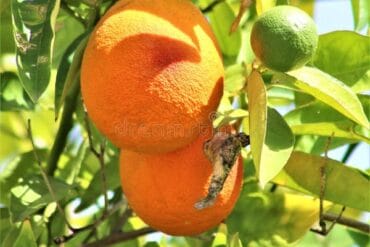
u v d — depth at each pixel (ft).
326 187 2.47
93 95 2.11
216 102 2.16
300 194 2.66
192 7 2.19
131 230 2.74
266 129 2.16
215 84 2.14
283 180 2.53
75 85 2.70
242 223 2.59
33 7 2.27
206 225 2.26
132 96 2.08
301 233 2.57
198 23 2.16
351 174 2.45
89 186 2.74
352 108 2.17
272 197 2.61
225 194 2.23
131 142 2.13
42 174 2.55
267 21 2.15
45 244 2.75
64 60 2.37
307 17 2.16
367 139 2.49
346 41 2.53
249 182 2.63
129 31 2.10
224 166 2.17
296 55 2.15
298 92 2.58
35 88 2.21
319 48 2.55
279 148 2.14
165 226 2.26
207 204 2.15
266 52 2.16
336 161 2.45
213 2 2.75
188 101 2.10
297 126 2.51
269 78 2.34
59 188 2.55
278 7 2.17
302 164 2.47
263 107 2.09
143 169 2.22
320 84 2.19
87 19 2.59
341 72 2.54
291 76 2.20
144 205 2.24
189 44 2.12
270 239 2.56
